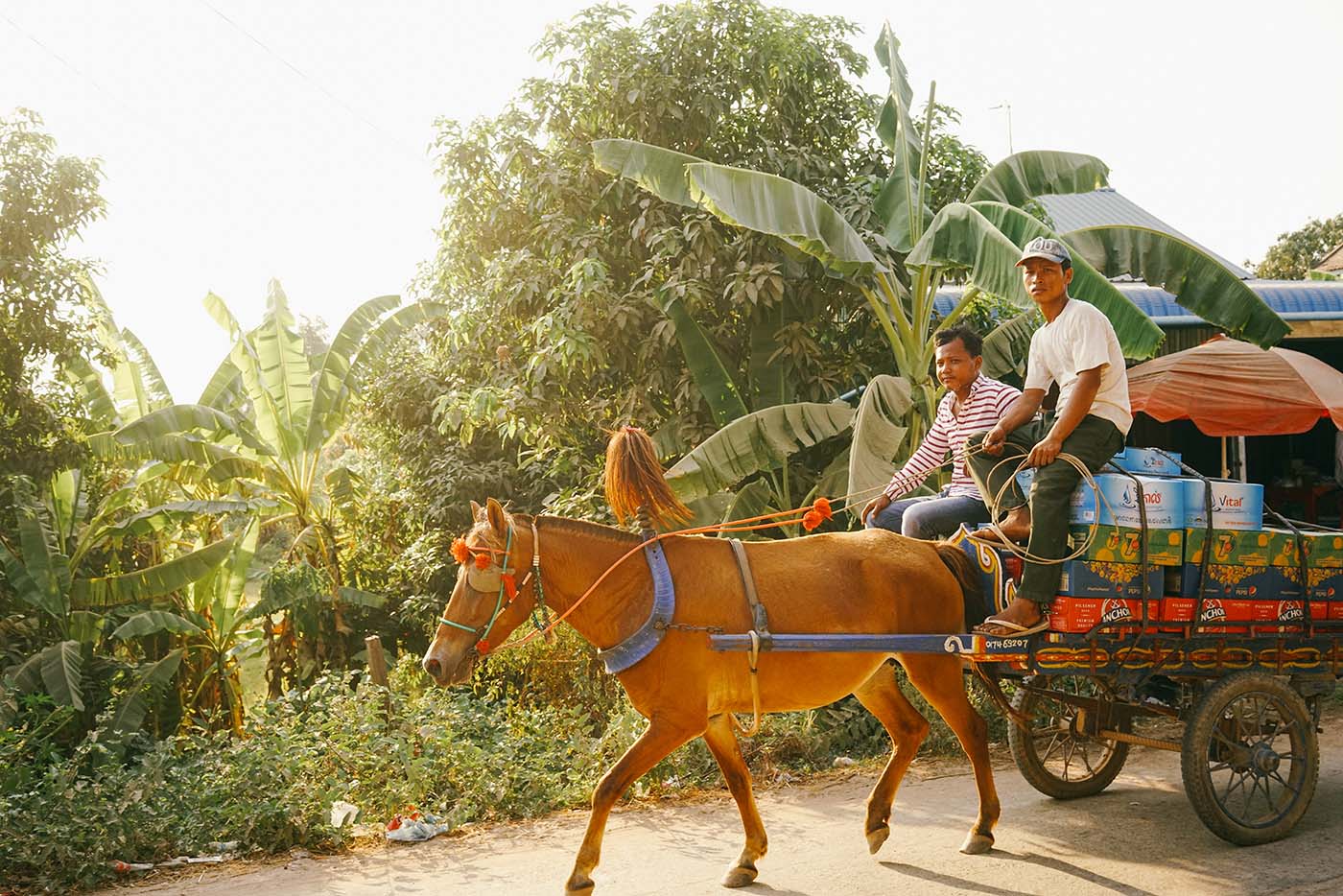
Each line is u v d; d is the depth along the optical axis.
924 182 10.00
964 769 7.02
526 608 4.62
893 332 9.48
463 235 11.88
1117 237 9.11
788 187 8.57
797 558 4.82
